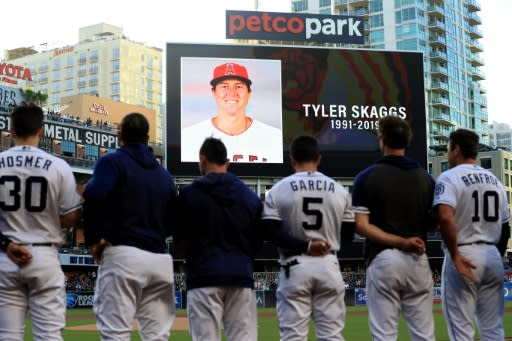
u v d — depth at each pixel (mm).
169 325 6148
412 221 6199
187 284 6133
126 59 151125
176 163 38219
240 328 6086
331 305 6094
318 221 6094
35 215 5766
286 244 6016
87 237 5789
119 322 5777
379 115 40281
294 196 6086
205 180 6098
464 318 6355
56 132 66562
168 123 38438
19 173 5754
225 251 6031
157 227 6027
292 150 6367
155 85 157750
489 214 6422
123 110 92312
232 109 39062
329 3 114562
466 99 119812
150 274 5887
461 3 120875
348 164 39656
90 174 68188
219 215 6031
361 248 47750
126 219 5883
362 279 47688
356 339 16281
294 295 6023
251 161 38844
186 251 6184
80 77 152750
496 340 6434
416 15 109250
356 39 45625
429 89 110438
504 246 6645
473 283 6344
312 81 39969
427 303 6211
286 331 6062
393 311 6148
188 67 39000
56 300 5805
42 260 5719
